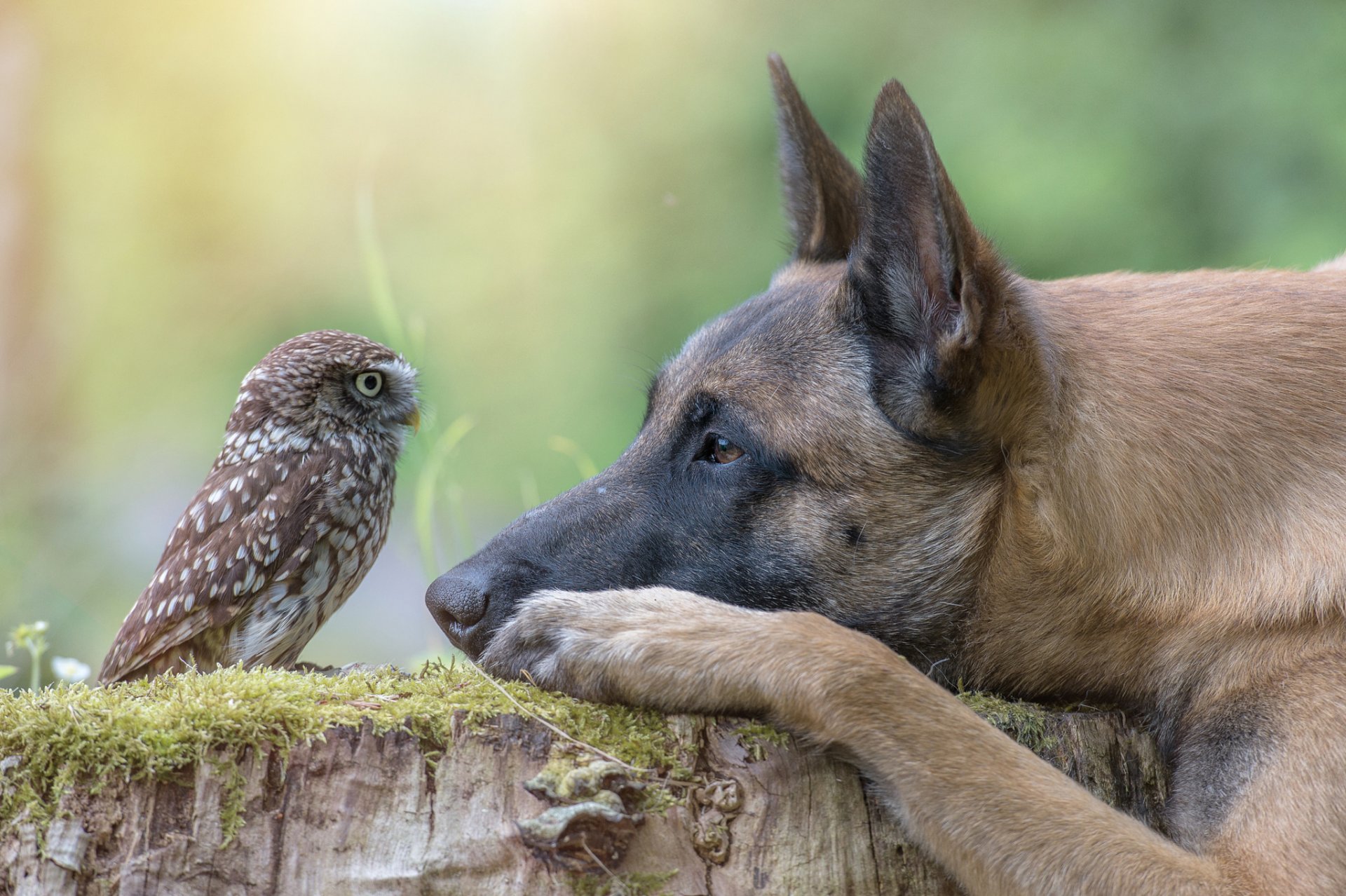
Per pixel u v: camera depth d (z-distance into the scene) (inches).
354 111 1026.1
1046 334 221.1
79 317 844.0
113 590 583.5
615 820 169.2
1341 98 724.0
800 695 186.5
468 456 832.9
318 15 1052.5
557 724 180.1
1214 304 231.9
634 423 831.1
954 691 231.6
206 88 1008.9
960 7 856.9
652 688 189.9
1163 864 180.5
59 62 850.8
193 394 928.3
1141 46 783.7
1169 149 757.9
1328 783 183.5
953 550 224.1
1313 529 203.5
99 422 839.7
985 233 231.0
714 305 863.1
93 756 168.9
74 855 166.1
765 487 229.3
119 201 944.9
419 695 183.6
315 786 171.2
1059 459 216.7
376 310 855.1
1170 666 211.8
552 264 924.0
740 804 181.8
